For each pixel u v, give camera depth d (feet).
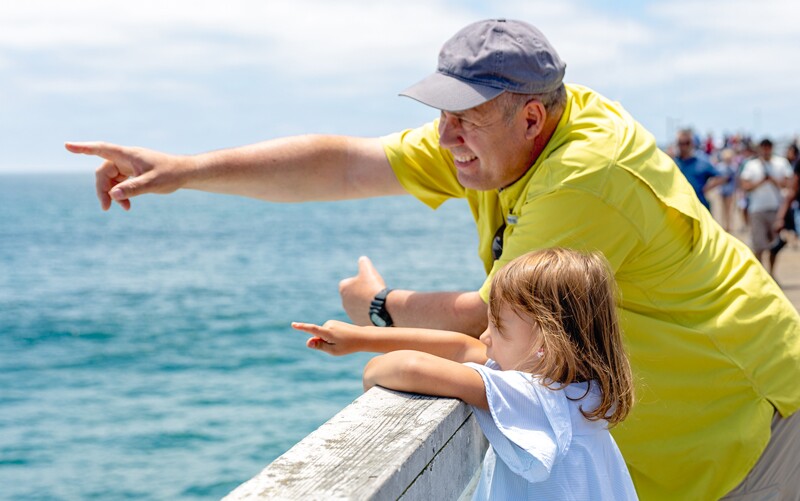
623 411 6.79
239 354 61.00
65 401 49.67
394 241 170.40
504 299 6.92
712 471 8.38
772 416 8.59
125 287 106.52
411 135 10.02
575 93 8.86
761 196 44.19
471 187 8.77
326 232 204.74
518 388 6.54
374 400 6.86
